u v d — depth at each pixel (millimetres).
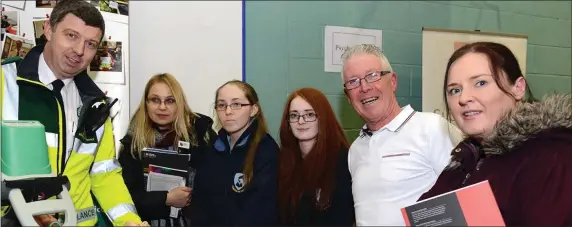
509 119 1130
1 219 1250
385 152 1529
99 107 1618
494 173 1150
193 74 2434
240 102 1779
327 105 1696
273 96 2617
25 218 1172
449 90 1230
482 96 1157
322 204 1610
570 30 3236
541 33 3182
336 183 1626
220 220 1744
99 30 1536
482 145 1224
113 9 2068
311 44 2693
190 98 2422
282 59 2639
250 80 2572
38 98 1488
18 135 1238
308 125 1661
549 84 3178
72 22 1471
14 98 1453
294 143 1723
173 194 1782
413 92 2895
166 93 1927
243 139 1787
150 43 2375
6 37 1896
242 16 2520
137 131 1922
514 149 1127
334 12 2744
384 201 1483
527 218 1035
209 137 1899
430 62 2754
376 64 1547
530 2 3156
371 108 1551
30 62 1503
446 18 2984
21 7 1953
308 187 1646
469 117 1181
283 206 1684
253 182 1723
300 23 2674
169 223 1842
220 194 1765
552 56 3189
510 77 1165
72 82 1625
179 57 2416
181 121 1928
